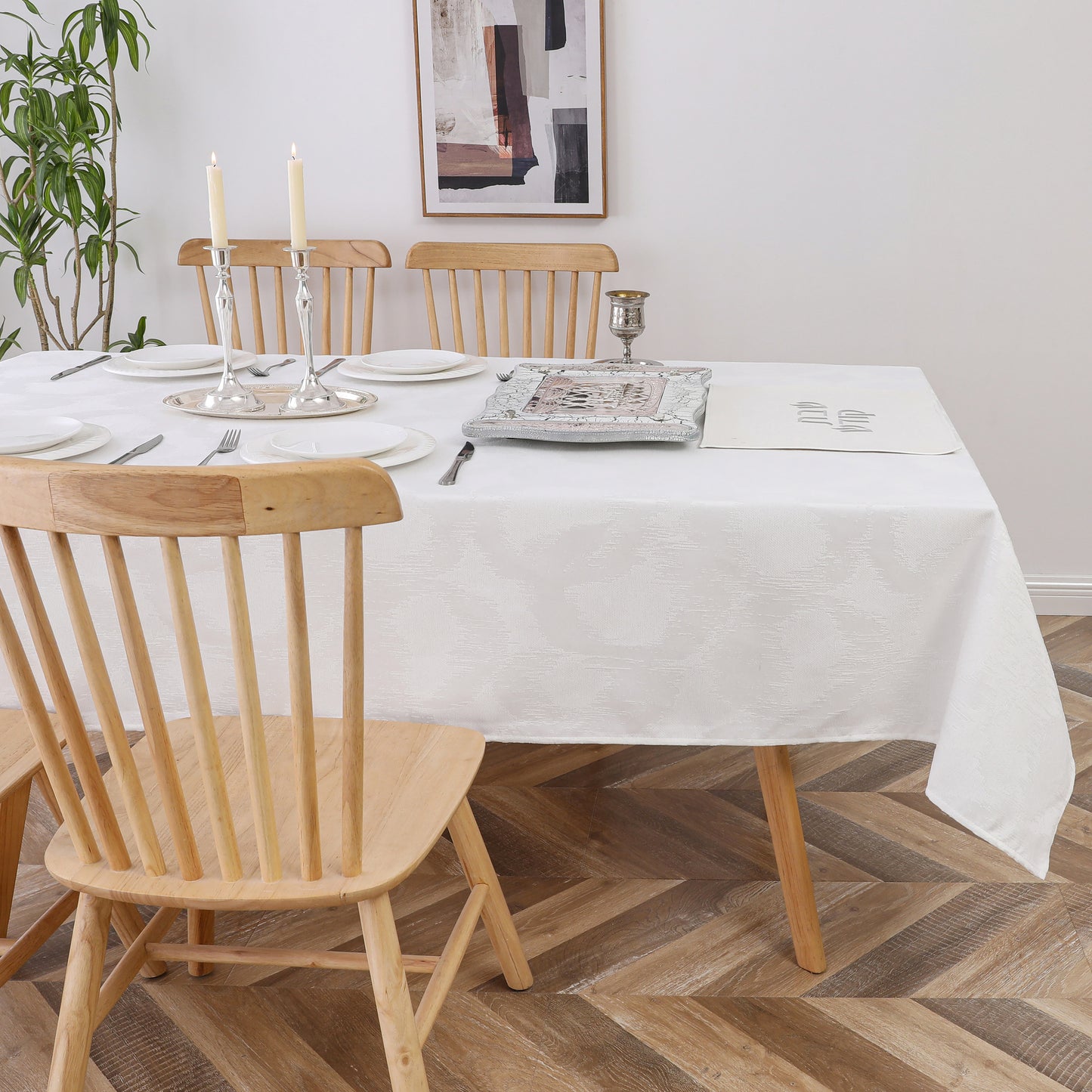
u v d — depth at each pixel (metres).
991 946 1.57
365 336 2.62
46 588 1.28
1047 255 2.55
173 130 2.81
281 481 0.84
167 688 1.31
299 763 0.96
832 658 1.23
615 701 1.27
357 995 1.50
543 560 1.22
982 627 1.16
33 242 2.72
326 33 2.68
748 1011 1.45
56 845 1.10
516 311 2.81
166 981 1.53
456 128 2.67
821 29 2.50
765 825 1.88
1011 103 2.47
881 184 2.57
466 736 1.27
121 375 1.88
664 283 2.73
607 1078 1.35
